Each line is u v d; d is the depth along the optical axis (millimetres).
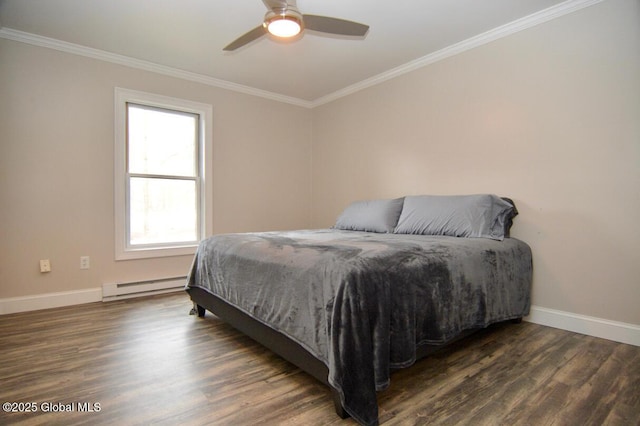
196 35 2748
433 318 1629
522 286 2332
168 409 1410
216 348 2049
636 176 2053
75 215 2959
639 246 2047
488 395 1505
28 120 2746
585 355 1911
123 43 2885
